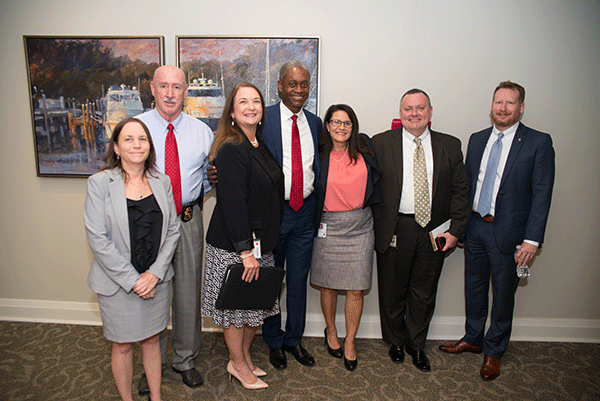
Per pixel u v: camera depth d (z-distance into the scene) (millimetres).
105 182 1657
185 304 2143
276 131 2174
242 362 2117
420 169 2250
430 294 2377
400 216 2312
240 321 1947
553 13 2443
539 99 2523
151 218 1735
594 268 2680
